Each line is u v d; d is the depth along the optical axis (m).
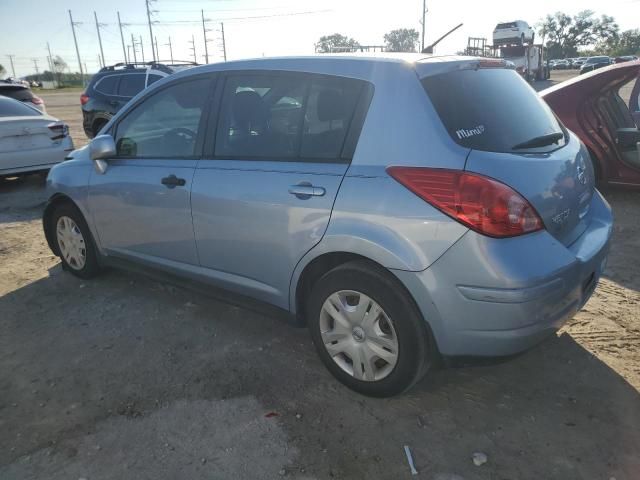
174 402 2.93
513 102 2.93
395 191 2.54
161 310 4.03
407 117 2.60
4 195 8.09
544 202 2.54
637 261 4.64
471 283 2.40
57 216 4.61
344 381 2.96
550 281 2.41
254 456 2.51
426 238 2.46
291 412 2.82
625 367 3.10
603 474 2.35
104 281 4.60
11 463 2.52
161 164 3.63
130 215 3.86
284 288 3.10
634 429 2.61
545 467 2.40
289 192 2.90
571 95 6.41
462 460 2.46
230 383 3.09
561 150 2.90
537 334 2.46
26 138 8.01
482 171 2.39
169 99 3.66
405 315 2.60
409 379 2.69
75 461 2.52
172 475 2.41
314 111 2.92
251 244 3.15
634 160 6.19
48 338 3.66
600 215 3.22
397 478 2.37
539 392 2.92
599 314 3.72
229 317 3.89
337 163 2.78
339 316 2.87
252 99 3.20
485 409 2.80
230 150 3.28
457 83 2.75
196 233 3.44
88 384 3.12
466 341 2.50
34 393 3.05
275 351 3.41
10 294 4.39
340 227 2.70
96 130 11.95
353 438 2.62
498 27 33.50
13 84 12.25
